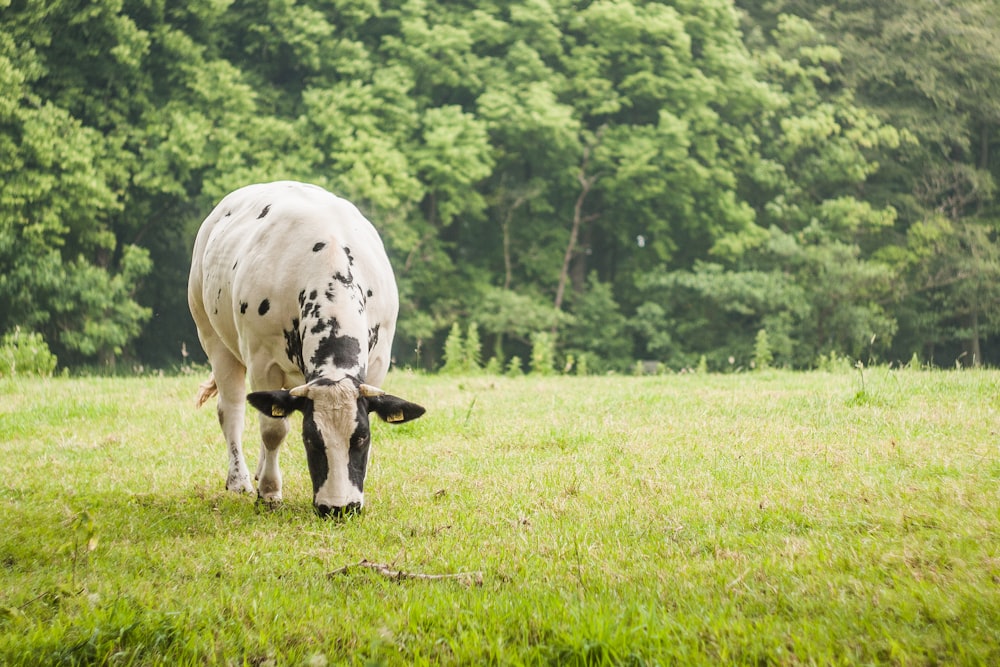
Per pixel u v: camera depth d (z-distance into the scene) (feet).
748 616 14.11
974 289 115.96
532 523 19.92
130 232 113.19
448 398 39.81
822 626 13.23
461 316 116.88
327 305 21.08
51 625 14.15
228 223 24.52
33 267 92.27
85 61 104.63
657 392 40.06
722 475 23.57
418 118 114.21
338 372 20.34
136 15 108.17
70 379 54.24
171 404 40.52
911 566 15.70
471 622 13.87
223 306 23.61
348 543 18.42
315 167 108.68
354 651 13.33
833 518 18.93
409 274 112.27
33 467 27.81
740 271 118.42
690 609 14.28
